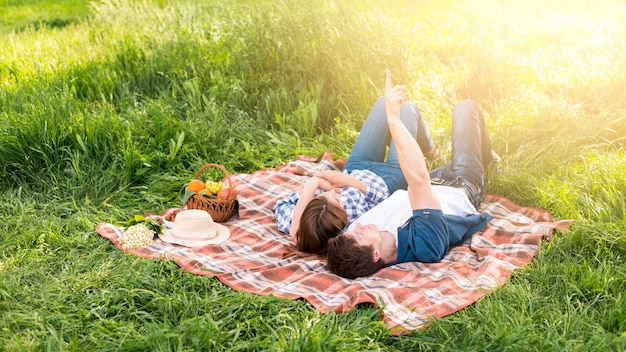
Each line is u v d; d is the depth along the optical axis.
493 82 7.27
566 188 5.05
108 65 7.32
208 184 4.96
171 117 6.21
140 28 8.43
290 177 5.60
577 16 9.77
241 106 6.74
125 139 5.78
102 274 4.02
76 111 6.07
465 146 4.88
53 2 12.41
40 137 5.64
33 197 5.32
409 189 4.16
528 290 3.86
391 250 4.16
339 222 4.25
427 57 8.03
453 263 4.15
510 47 8.41
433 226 4.14
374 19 7.58
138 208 5.25
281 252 4.41
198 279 3.97
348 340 3.31
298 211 4.48
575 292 3.85
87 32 9.19
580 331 3.46
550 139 5.97
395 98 4.05
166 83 7.04
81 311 3.60
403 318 3.53
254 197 5.30
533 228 4.61
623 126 5.92
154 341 3.32
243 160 6.05
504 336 3.36
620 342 3.30
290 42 7.01
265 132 6.40
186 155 5.89
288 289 3.85
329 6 7.81
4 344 3.34
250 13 7.45
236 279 3.97
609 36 8.12
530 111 6.45
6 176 5.50
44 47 8.52
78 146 5.71
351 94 6.79
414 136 5.04
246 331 3.51
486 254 4.27
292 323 3.52
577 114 6.38
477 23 9.27
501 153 5.96
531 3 10.73
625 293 3.70
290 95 6.80
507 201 5.07
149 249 4.37
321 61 7.00
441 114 6.88
